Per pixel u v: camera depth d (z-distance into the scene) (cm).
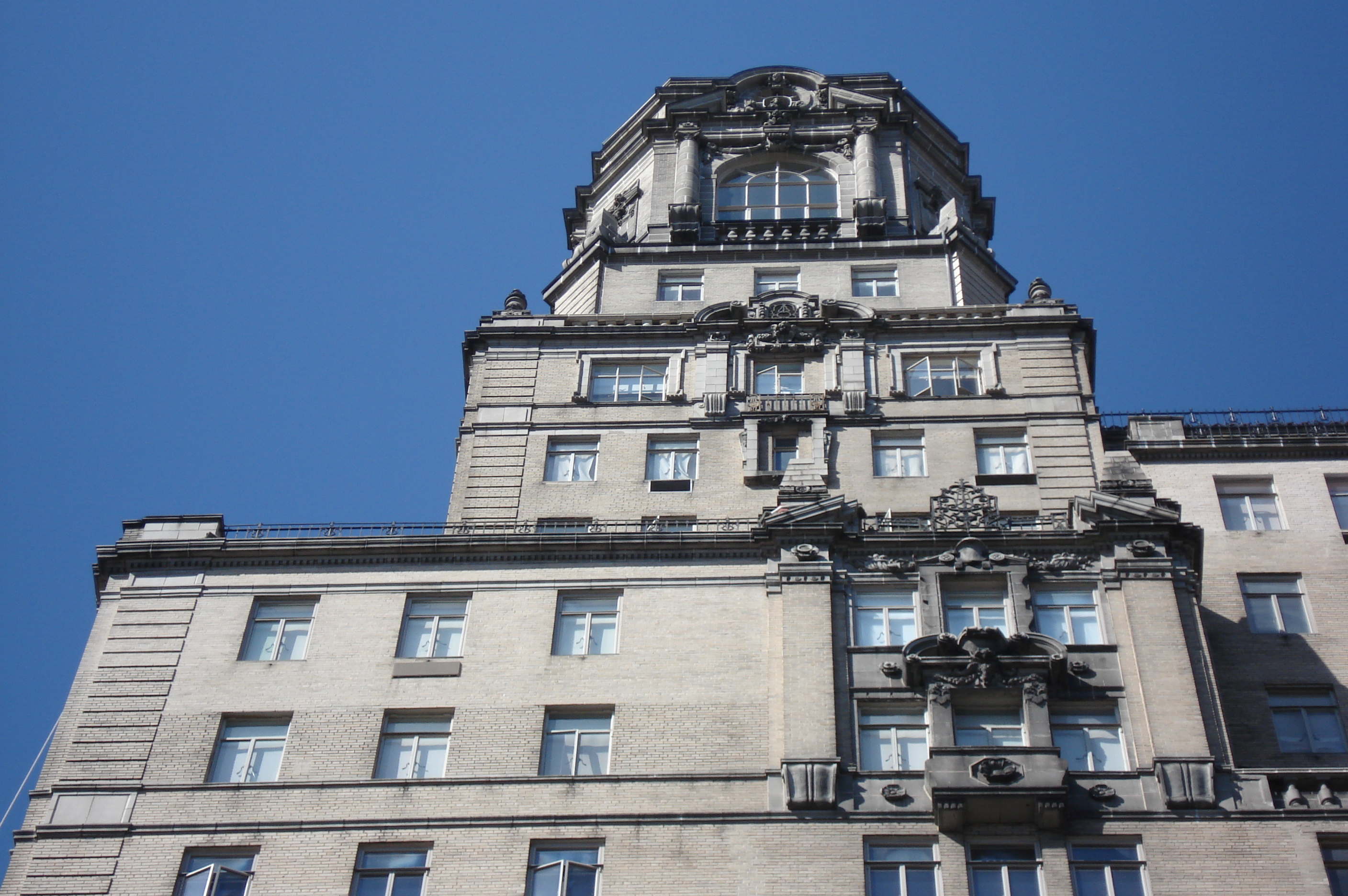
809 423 5147
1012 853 3684
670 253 6000
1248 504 4909
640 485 4997
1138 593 4172
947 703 3938
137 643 4347
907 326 5453
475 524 4750
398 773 4022
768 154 6500
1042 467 4962
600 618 4338
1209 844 3653
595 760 4003
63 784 4009
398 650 4303
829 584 4266
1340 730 4284
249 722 4159
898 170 6419
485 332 5547
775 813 3797
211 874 3822
